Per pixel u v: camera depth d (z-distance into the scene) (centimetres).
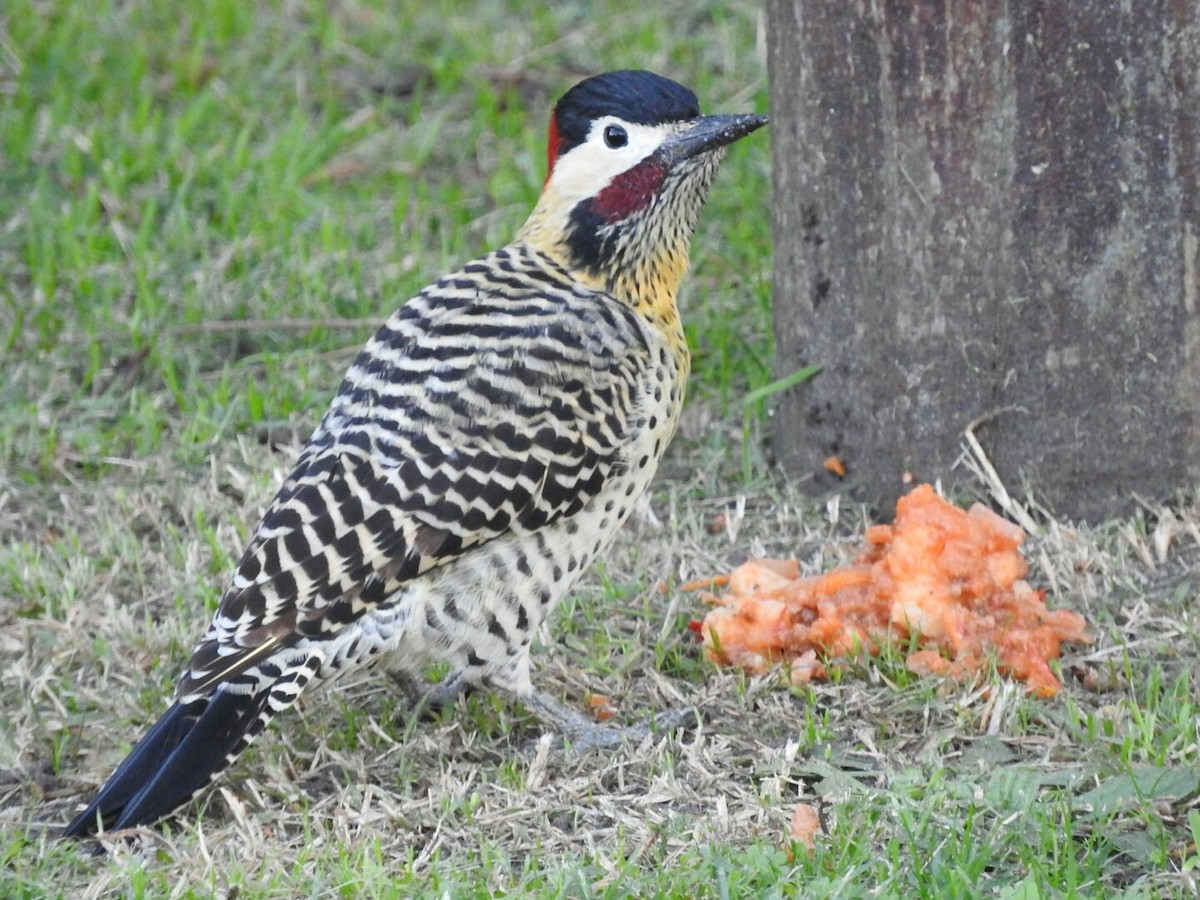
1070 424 1105
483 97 1692
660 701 988
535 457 909
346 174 1608
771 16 1148
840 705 958
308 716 988
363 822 871
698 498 1212
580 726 955
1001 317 1093
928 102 1066
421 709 991
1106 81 1038
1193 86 1035
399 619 895
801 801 876
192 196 1548
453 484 892
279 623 863
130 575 1122
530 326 940
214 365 1370
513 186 1554
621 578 1107
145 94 1684
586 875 814
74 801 920
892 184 1094
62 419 1302
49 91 1683
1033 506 1122
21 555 1125
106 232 1492
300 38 1775
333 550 875
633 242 981
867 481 1166
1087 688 969
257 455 1245
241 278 1436
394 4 1875
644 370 959
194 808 903
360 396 930
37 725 970
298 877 820
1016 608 985
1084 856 816
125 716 983
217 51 1778
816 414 1178
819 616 1005
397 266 1445
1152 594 1046
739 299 1409
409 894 806
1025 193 1066
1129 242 1065
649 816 872
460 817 884
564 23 1845
